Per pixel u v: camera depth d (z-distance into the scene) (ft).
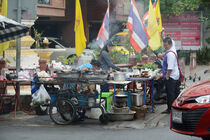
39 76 37.35
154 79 41.19
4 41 41.98
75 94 34.60
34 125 33.81
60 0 94.38
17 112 40.34
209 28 126.41
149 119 35.86
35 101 37.11
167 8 123.34
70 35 102.63
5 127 32.81
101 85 34.68
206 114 22.67
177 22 129.59
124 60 66.49
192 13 129.08
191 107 23.40
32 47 72.64
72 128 32.58
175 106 24.81
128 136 28.99
